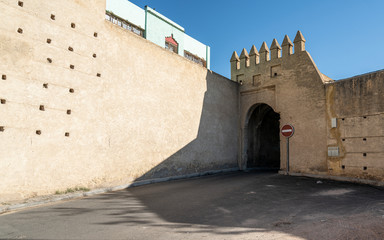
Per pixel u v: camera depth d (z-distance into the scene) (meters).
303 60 14.95
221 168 16.88
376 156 11.62
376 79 11.88
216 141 16.66
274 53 16.62
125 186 10.99
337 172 12.89
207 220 6.17
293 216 6.55
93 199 8.68
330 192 9.84
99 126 10.41
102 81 10.64
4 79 7.91
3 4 8.02
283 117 15.59
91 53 10.34
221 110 17.25
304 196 9.12
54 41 9.20
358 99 12.43
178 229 5.43
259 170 18.73
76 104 9.70
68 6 9.71
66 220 6.11
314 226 5.63
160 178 12.78
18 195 7.95
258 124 19.78
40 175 8.55
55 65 9.17
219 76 17.36
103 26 10.87
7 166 7.80
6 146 7.81
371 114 11.92
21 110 8.21
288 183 11.92
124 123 11.36
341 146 12.84
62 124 9.24
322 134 13.66
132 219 6.21
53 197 8.38
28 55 8.48
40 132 8.62
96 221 6.02
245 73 18.42
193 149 14.95
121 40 11.51
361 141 12.16
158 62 13.19
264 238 4.88
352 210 7.12
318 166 13.66
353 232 5.13
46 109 8.83
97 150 10.30
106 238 4.86
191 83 15.18
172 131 13.70
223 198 8.77
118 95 11.20
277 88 16.14
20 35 8.34
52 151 8.91
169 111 13.61
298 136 14.68
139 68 12.20
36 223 5.86
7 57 8.00
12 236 4.97
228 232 5.25
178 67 14.37
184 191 10.12
